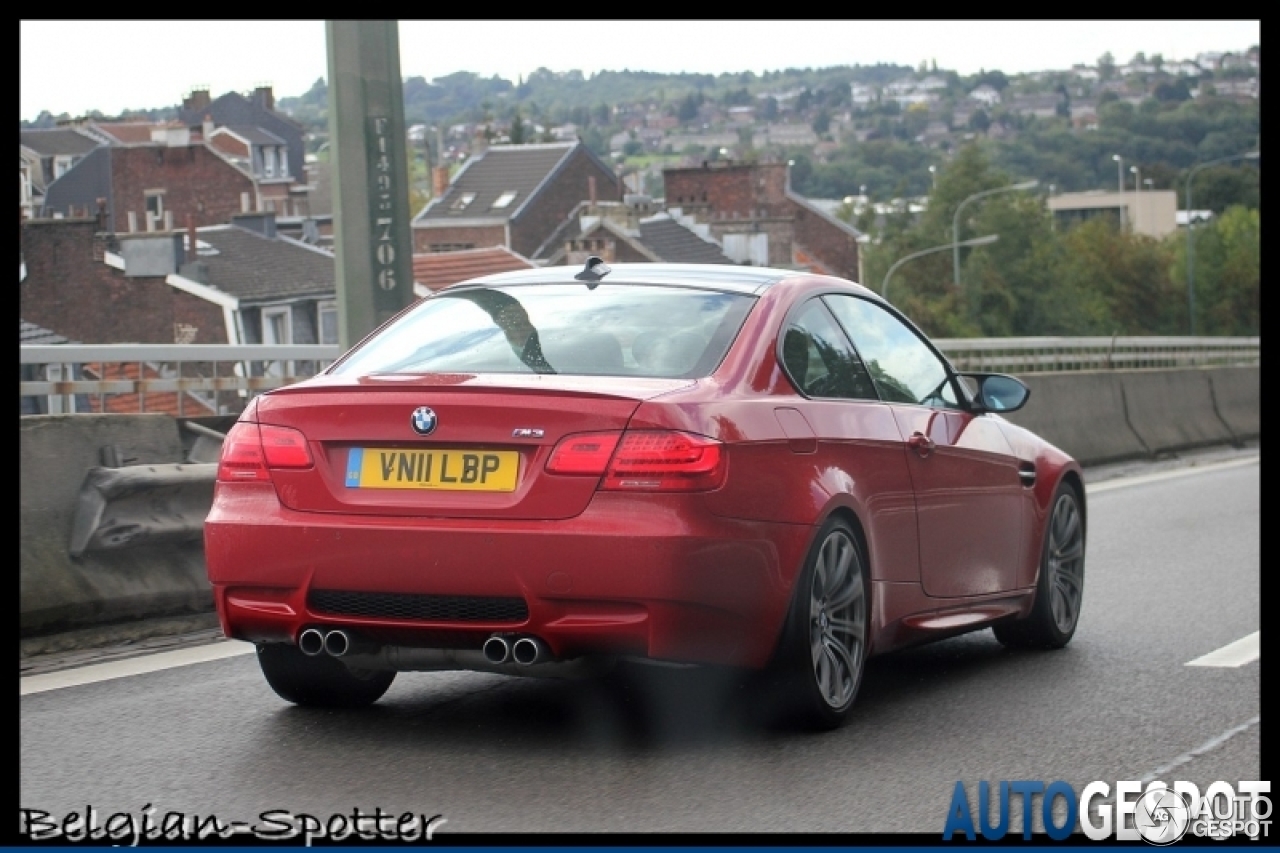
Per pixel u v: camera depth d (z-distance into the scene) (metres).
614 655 5.68
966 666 7.96
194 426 9.42
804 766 5.90
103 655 7.84
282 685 6.61
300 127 130.38
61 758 5.89
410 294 10.73
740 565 5.77
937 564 7.19
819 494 6.16
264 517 5.93
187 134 88.50
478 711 6.66
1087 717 6.81
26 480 8.07
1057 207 188.75
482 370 6.16
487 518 5.67
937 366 7.72
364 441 5.85
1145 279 126.94
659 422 5.66
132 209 88.56
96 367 23.20
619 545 5.55
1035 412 19.69
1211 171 186.25
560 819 5.18
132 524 8.42
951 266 116.88
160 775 5.66
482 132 111.12
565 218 100.38
